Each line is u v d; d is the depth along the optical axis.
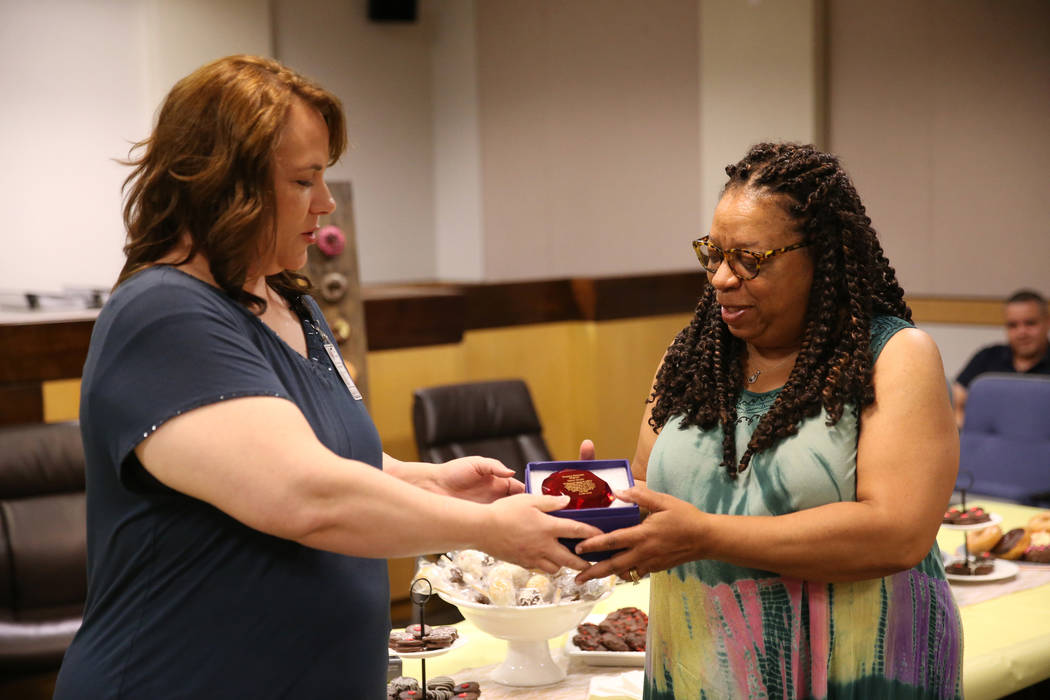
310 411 1.19
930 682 1.31
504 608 1.63
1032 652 1.85
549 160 7.63
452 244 8.46
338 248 3.53
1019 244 5.35
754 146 1.32
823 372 1.27
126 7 6.59
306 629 1.14
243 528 1.12
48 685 3.00
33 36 6.30
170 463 1.05
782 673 1.27
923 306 5.72
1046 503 3.56
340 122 1.19
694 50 6.58
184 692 1.10
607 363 4.86
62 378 3.50
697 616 1.32
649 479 1.39
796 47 5.97
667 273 5.04
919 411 1.22
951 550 2.51
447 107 8.33
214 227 1.09
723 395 1.34
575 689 1.68
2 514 2.93
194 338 1.07
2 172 6.27
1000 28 5.32
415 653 1.76
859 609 1.27
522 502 1.15
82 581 2.97
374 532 1.05
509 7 7.75
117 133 6.60
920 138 5.66
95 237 6.58
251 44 6.96
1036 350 4.30
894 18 5.70
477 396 3.47
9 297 4.51
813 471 1.24
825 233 1.25
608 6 7.09
